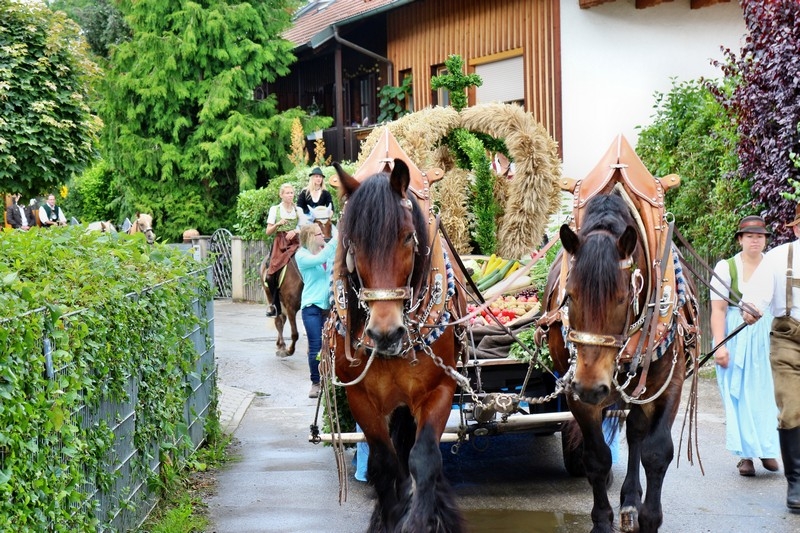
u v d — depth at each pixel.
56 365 4.08
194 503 6.53
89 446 4.52
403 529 4.83
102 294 5.04
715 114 12.67
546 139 8.84
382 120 22.14
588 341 4.72
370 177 4.89
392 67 22.27
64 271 5.20
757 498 6.64
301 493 6.86
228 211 26.14
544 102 17.78
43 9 14.04
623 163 5.43
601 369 4.72
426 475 4.94
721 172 11.63
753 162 10.16
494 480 7.20
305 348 14.31
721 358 7.18
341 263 5.12
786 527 5.94
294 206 13.34
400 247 4.71
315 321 10.41
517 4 18.25
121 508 5.17
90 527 4.36
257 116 25.70
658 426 5.25
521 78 18.36
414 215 5.04
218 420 8.52
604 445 5.39
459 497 6.72
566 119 17.39
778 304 6.53
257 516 6.30
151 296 6.09
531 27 17.97
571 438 6.27
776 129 9.75
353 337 5.14
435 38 20.66
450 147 9.02
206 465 7.57
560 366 5.82
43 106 13.58
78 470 4.36
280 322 13.66
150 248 7.13
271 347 14.48
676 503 6.53
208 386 8.29
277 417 9.66
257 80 25.19
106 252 6.12
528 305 7.33
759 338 7.20
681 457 7.86
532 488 6.94
